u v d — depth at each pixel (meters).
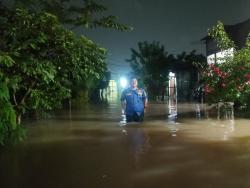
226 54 18.61
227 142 10.88
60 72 11.59
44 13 10.08
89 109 25.00
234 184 6.96
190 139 11.52
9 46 10.06
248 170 7.86
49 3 12.13
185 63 40.31
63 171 8.01
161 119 17.36
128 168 8.19
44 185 7.09
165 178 7.41
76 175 7.71
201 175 7.56
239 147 10.12
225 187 6.81
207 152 9.59
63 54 11.03
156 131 13.46
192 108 23.28
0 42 10.12
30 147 10.59
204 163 8.48
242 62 17.70
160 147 10.35
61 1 12.27
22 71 10.52
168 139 11.65
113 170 8.04
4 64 9.34
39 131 13.87
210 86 18.38
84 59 11.34
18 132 9.94
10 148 10.45
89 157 9.29
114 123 16.25
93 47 11.23
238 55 17.89
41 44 10.70
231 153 9.41
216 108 20.38
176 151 9.78
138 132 13.34
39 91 11.52
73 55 10.93
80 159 9.09
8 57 8.93
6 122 9.22
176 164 8.45
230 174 7.60
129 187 6.93
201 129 13.68
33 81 11.46
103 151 9.98
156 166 8.30
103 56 11.56
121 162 8.73
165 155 9.34
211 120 16.34
